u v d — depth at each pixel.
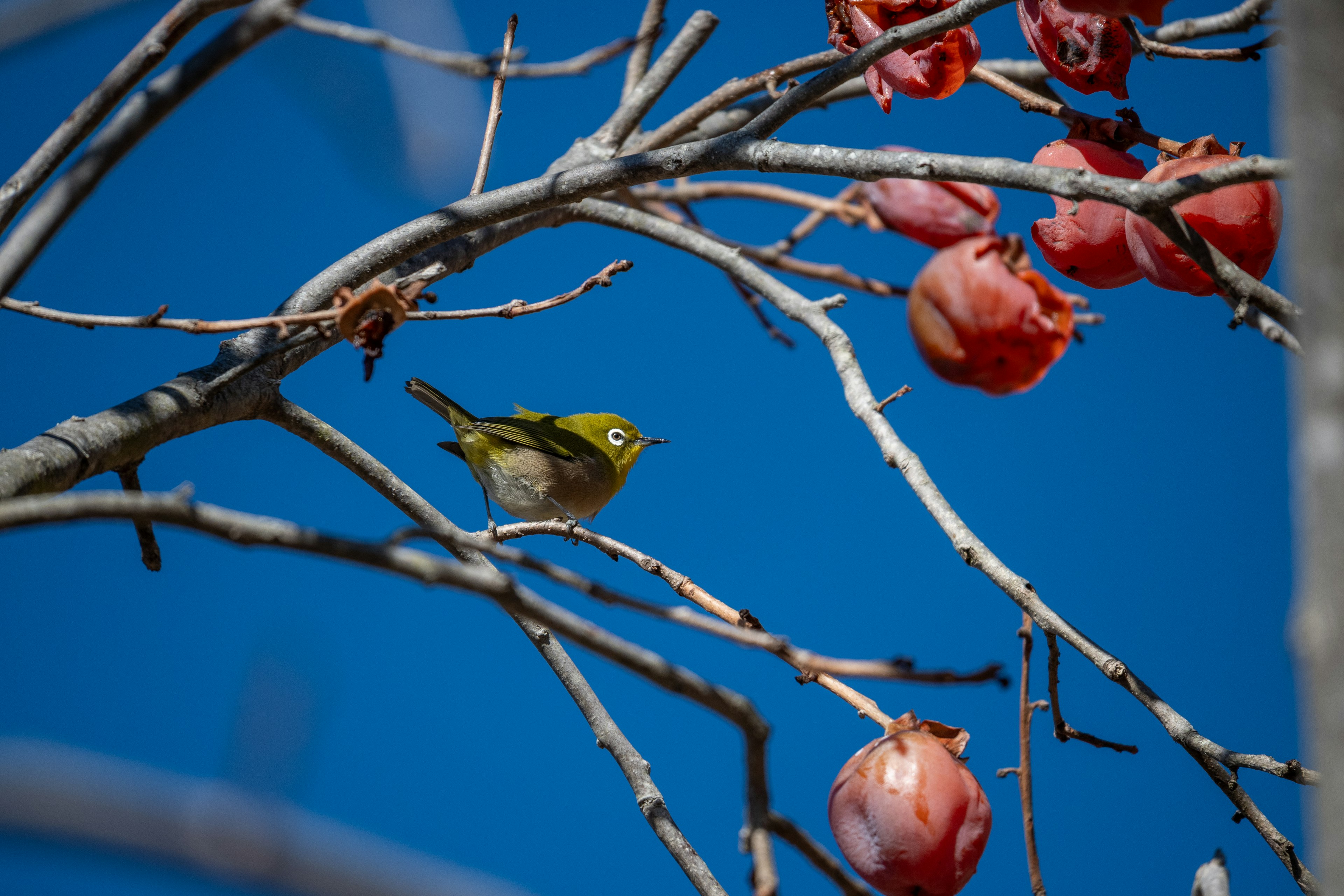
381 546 2.74
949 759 3.72
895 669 2.92
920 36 4.05
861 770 3.72
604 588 3.06
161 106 3.25
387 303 3.73
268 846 1.75
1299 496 1.75
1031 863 4.07
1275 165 3.41
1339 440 1.67
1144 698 3.97
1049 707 4.43
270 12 3.28
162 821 1.72
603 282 4.68
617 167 4.79
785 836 2.83
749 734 2.81
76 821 1.67
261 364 4.33
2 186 3.55
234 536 2.71
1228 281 3.67
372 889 1.78
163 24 3.70
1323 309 1.72
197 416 4.73
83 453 4.23
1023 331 3.01
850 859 3.69
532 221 6.30
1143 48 4.27
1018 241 3.10
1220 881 3.48
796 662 2.96
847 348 5.04
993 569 4.14
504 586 2.72
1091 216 4.21
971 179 3.93
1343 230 1.72
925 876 3.56
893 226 4.47
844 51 4.54
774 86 6.07
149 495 2.70
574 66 5.18
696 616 3.03
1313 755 1.67
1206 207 3.85
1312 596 1.69
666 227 6.06
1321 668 1.66
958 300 3.03
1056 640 4.29
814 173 4.30
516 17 5.18
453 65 3.91
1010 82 4.87
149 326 3.87
